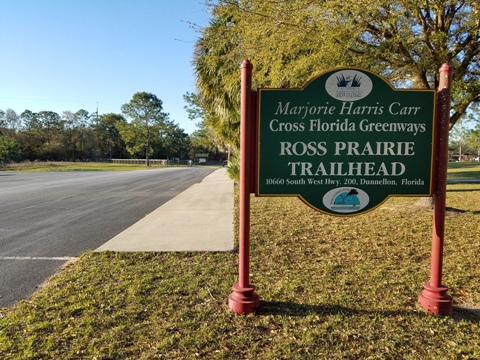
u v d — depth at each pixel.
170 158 86.31
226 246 5.47
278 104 3.29
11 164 50.56
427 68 6.67
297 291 3.75
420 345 2.75
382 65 6.92
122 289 3.82
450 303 3.24
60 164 56.44
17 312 3.31
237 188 14.97
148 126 64.25
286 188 3.34
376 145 3.33
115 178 24.14
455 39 6.69
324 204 3.36
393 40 6.14
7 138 60.84
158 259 4.89
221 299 3.56
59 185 18.06
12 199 12.09
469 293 3.70
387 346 2.73
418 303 3.42
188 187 16.53
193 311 3.30
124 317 3.19
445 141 3.27
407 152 3.33
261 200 10.18
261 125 3.30
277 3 5.95
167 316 3.21
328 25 5.73
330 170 3.34
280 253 5.09
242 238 3.30
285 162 3.33
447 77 3.24
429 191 3.33
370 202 3.36
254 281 4.04
